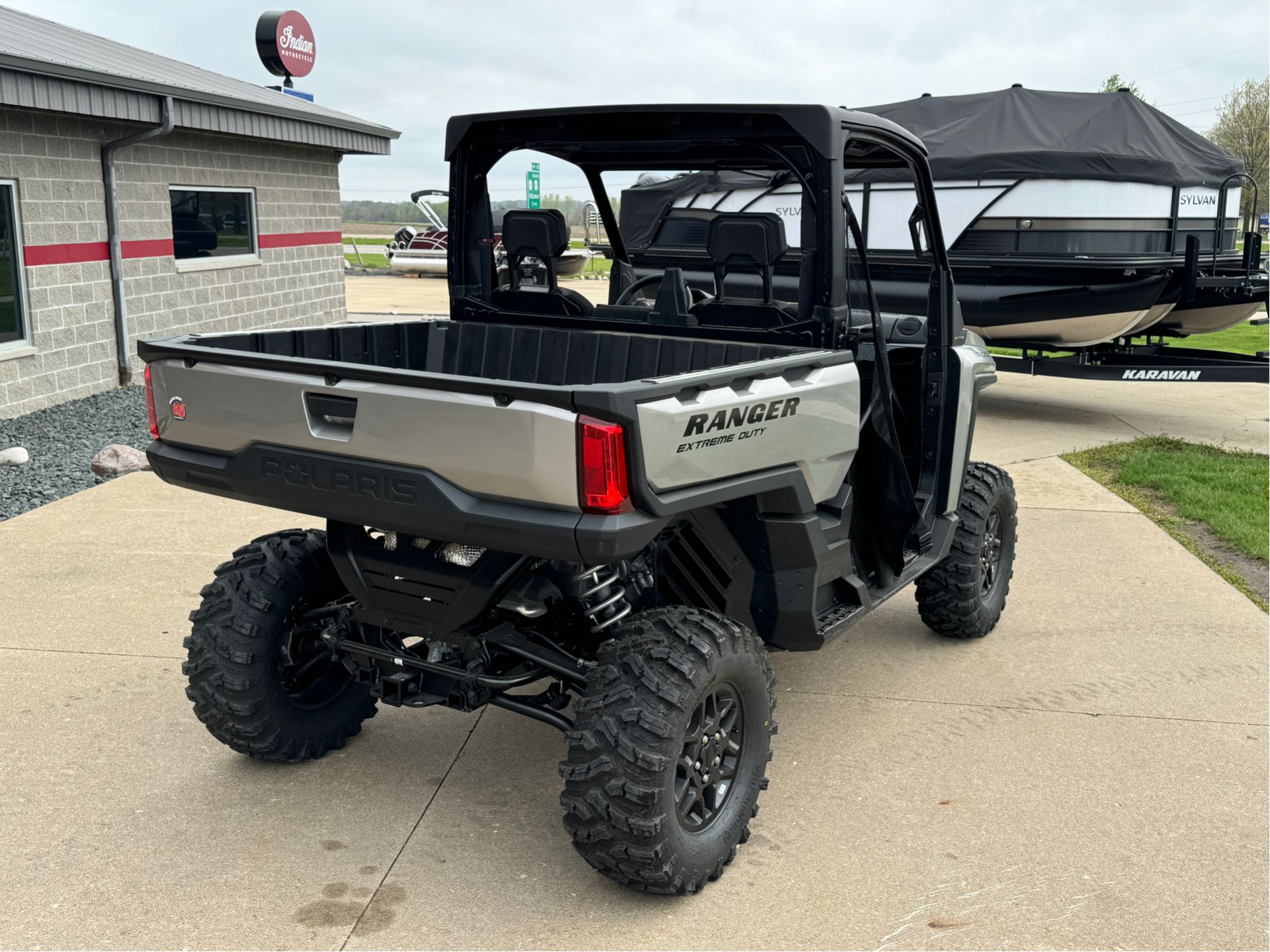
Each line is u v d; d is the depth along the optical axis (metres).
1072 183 8.47
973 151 8.95
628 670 2.60
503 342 3.80
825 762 3.43
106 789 3.16
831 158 2.95
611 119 3.30
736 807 2.83
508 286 3.88
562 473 2.33
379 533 3.61
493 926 2.58
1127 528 6.21
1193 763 3.46
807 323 3.15
